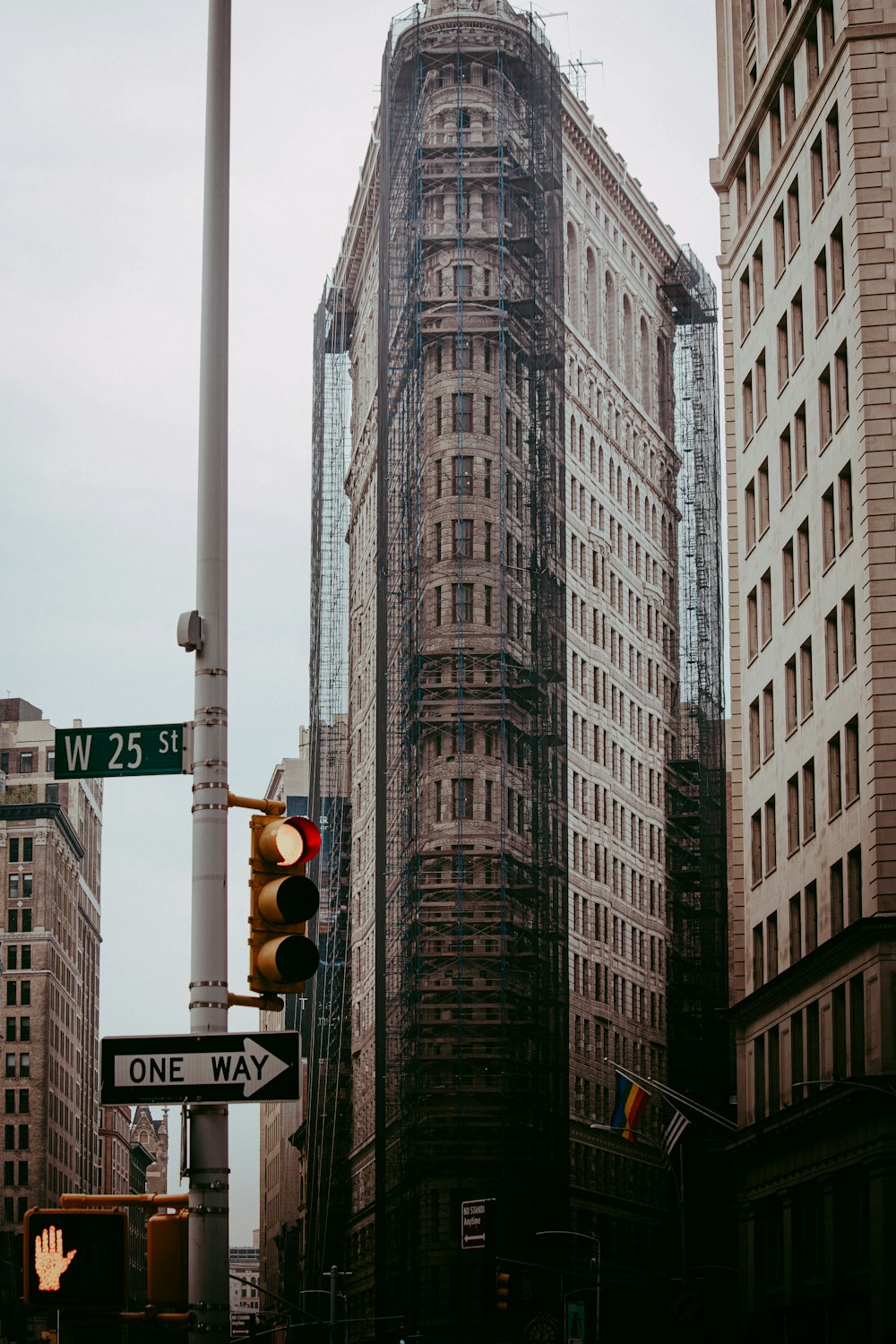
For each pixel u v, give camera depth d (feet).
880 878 212.84
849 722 226.58
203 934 58.70
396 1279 446.19
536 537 482.28
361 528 631.15
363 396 634.84
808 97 249.75
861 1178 218.59
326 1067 601.21
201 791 59.98
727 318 289.33
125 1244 52.90
